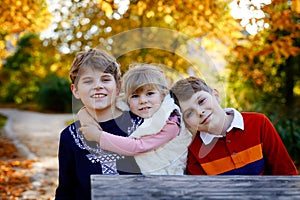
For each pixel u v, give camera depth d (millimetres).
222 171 2111
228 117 2203
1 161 7582
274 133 2232
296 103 7867
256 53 4812
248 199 1240
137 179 1316
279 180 1355
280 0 4102
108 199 1208
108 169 1850
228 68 6062
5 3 5285
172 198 1229
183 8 4672
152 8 4691
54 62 6906
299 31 4707
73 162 1973
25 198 5094
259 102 7215
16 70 22234
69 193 2049
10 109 21750
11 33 6098
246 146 2156
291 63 7770
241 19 4258
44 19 5988
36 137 11555
